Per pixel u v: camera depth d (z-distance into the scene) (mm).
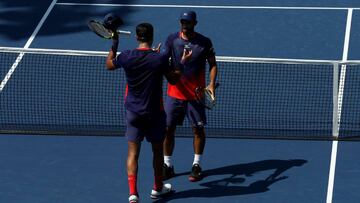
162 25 49344
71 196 32469
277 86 41188
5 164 34812
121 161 35000
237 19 50188
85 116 38781
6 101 40031
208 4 52156
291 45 46906
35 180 33594
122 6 51875
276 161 35031
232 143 36531
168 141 33312
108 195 32500
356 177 33656
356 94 40344
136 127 30812
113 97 40406
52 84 41562
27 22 50031
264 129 37625
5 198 32281
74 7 51844
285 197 32281
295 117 38594
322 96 40219
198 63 32469
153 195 32094
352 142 36375
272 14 50719
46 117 38688
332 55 45656
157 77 30375
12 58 44250
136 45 46781
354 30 48531
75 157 35375
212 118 38656
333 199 32125
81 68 43125
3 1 52688
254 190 32781
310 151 35750
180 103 32812
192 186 33156
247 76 42156
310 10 51125
